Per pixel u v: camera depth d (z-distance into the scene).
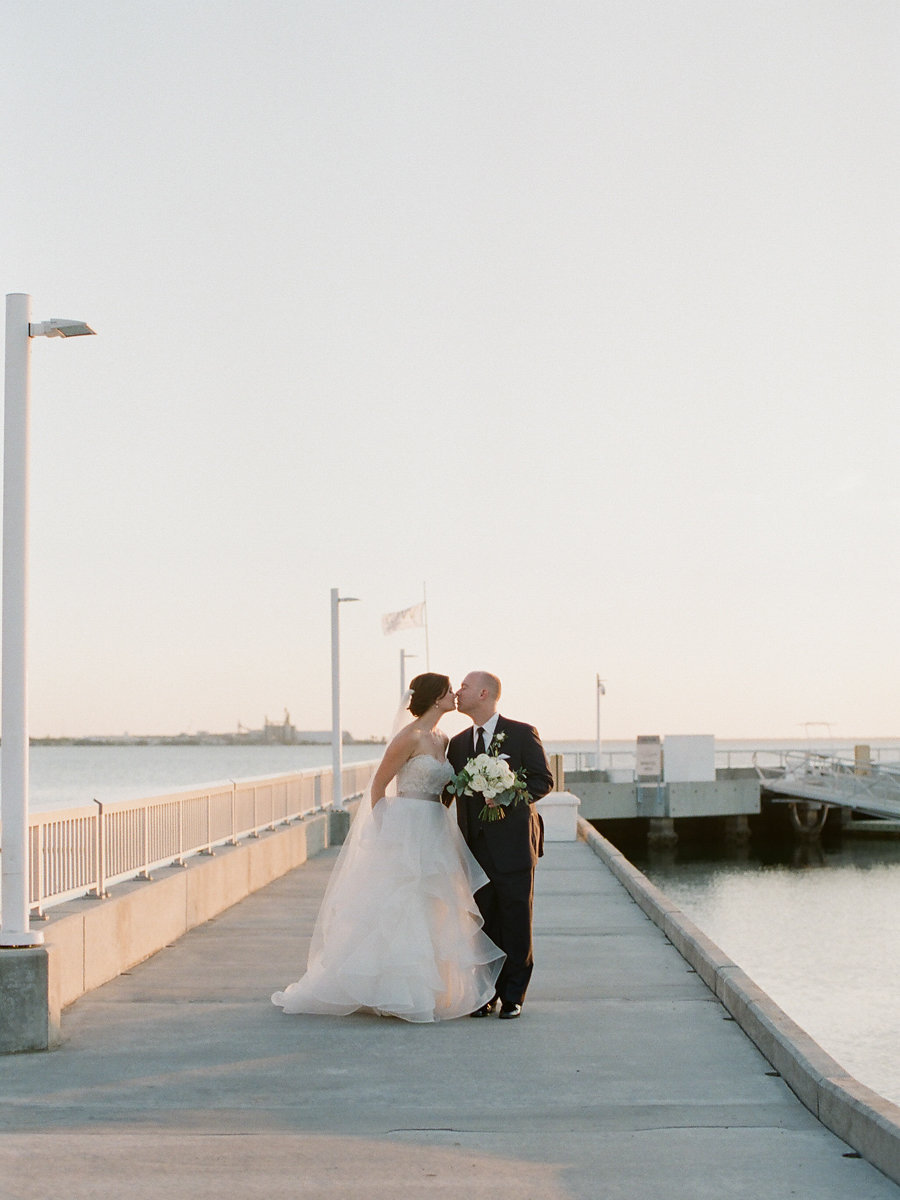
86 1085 6.70
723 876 44.22
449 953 8.51
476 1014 8.60
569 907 14.91
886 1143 5.30
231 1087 6.69
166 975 10.08
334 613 23.91
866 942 28.64
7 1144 5.62
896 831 58.38
